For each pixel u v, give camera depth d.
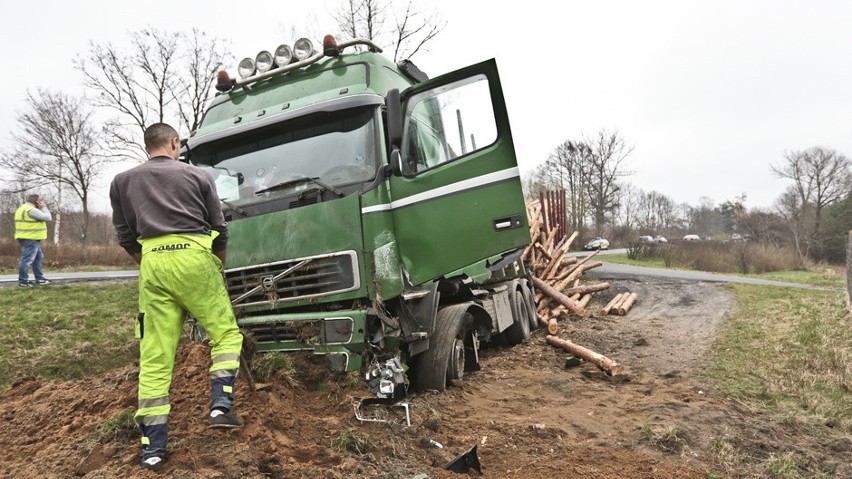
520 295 9.68
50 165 20.27
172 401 4.26
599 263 14.34
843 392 6.31
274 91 6.20
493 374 7.14
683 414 5.55
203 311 3.68
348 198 5.15
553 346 8.85
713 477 4.32
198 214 3.72
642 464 4.51
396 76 6.55
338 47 6.14
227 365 3.68
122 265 21.48
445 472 4.06
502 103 5.57
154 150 3.85
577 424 5.33
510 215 5.61
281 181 5.60
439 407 5.48
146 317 3.57
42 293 10.24
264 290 5.29
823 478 4.44
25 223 11.12
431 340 6.03
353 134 5.57
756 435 5.14
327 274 5.14
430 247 5.55
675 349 8.29
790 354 7.57
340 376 4.98
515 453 4.63
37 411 4.62
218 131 5.95
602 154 52.06
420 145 5.98
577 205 52.22
